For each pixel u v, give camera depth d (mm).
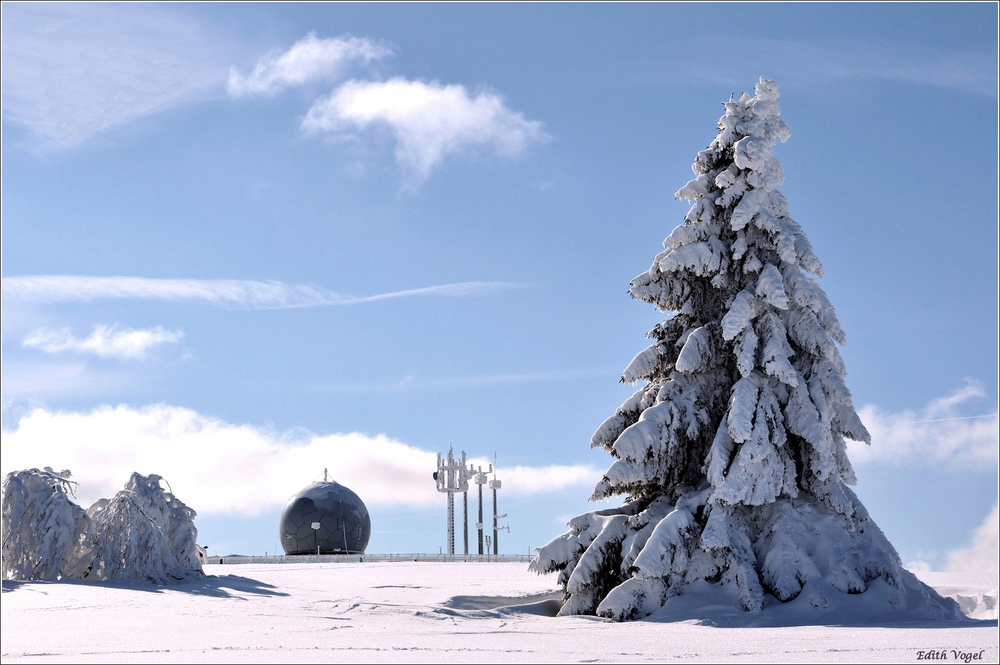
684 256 24359
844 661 12438
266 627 17891
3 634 16438
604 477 23281
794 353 24250
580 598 22562
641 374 24766
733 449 23031
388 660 12586
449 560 55312
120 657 12930
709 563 21547
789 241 24094
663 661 12625
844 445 24125
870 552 21562
